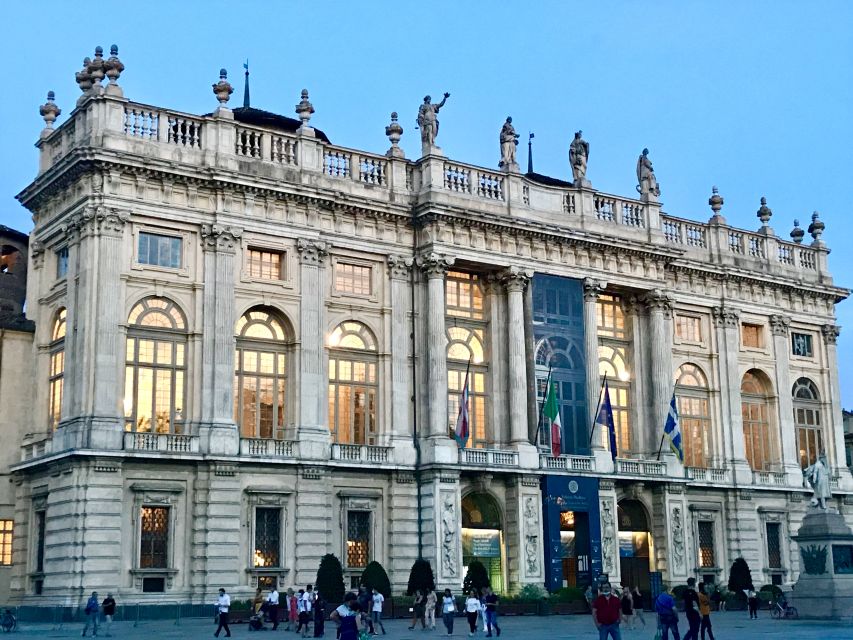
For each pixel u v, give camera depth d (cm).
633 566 6325
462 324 5994
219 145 5306
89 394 4806
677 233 6969
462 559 5638
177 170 5119
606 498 6081
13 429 5359
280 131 5528
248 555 5034
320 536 5238
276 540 5156
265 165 5441
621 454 6444
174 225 5159
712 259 7094
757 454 7156
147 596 4781
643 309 6638
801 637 3703
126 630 4278
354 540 5428
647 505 6384
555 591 5706
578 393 6203
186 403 5084
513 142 6262
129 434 4825
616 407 6494
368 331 5688
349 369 5597
